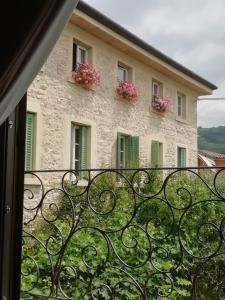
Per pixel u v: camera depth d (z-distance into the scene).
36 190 8.27
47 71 8.76
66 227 4.10
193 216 5.65
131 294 3.46
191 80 14.30
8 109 0.84
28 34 0.72
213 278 4.53
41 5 0.71
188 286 4.47
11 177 1.28
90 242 3.73
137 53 11.49
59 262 2.97
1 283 1.26
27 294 2.95
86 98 9.95
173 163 14.01
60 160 9.05
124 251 3.85
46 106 8.73
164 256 4.23
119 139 11.19
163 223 5.48
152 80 12.99
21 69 0.76
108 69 10.75
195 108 15.77
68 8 0.75
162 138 13.33
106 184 7.48
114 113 11.02
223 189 6.93
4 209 1.26
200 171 9.82
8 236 1.28
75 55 9.88
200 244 5.13
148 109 12.59
